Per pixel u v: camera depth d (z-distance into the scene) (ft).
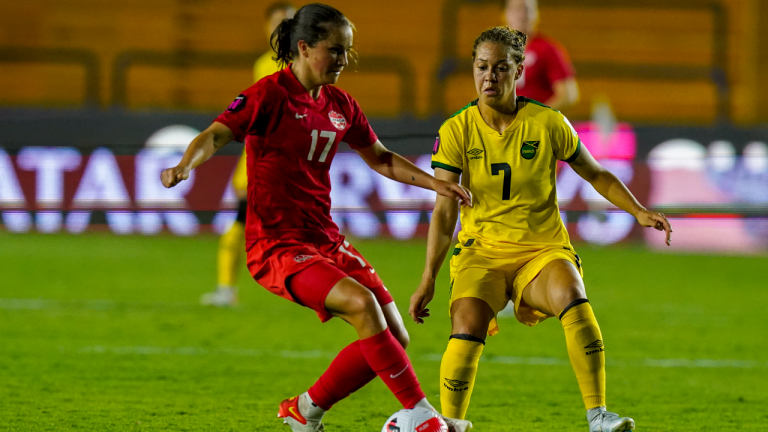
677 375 74.64
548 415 60.23
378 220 169.58
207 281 126.93
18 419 56.54
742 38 229.66
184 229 181.16
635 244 175.22
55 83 214.90
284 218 47.57
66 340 85.25
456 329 48.19
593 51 229.25
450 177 51.06
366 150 51.39
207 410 60.13
